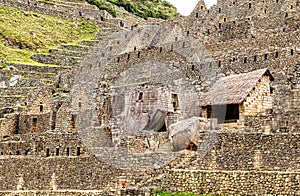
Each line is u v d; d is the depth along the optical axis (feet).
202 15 293.02
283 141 155.22
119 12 479.82
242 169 158.30
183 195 148.77
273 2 280.10
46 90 255.29
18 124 247.50
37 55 344.28
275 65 211.20
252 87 188.34
